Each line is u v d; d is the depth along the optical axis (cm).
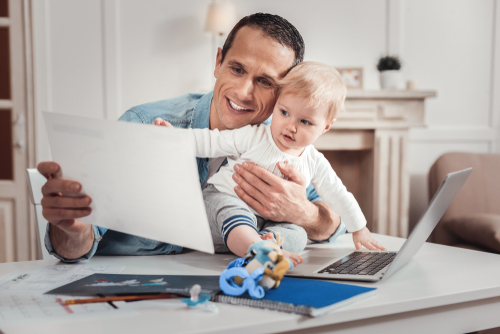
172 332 46
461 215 225
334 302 53
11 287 63
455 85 304
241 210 80
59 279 68
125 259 83
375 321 57
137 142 56
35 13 245
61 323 49
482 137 309
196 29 268
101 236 83
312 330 52
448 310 62
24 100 245
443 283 66
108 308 54
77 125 61
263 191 86
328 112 87
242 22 92
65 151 65
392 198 254
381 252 85
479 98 309
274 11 274
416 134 299
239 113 93
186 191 56
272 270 58
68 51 252
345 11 282
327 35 281
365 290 59
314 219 93
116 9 256
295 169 88
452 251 89
